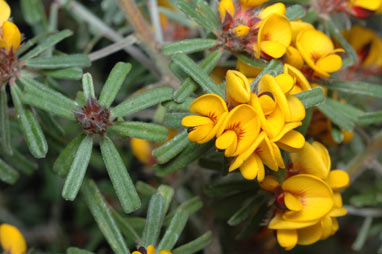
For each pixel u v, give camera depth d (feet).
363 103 0.80
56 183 0.90
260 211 0.69
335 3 0.72
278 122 0.59
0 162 0.72
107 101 0.63
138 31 0.72
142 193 0.71
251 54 0.65
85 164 0.63
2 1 0.66
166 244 0.65
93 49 0.91
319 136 0.73
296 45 0.65
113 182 0.63
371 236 0.92
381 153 0.84
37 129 0.65
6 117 0.68
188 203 0.69
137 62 0.88
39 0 0.82
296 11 0.68
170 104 0.64
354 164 0.78
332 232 0.66
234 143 0.58
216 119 0.59
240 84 0.58
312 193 0.63
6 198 0.94
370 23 0.96
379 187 0.83
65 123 0.83
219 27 0.66
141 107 0.63
